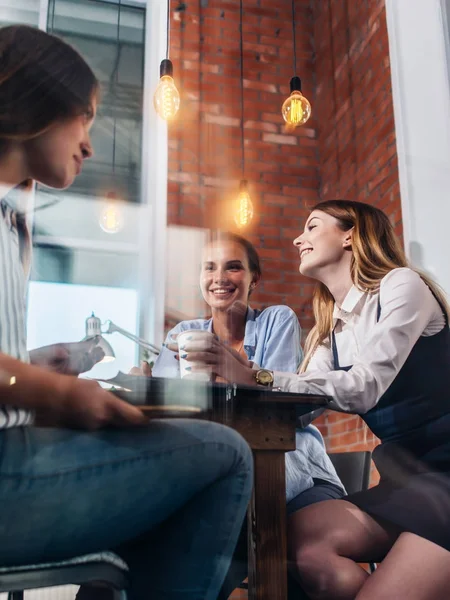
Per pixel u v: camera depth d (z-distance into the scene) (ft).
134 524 2.14
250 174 10.59
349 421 7.57
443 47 7.80
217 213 10.06
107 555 2.09
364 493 3.58
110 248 8.00
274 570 2.96
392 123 8.54
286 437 3.05
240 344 5.40
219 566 2.28
